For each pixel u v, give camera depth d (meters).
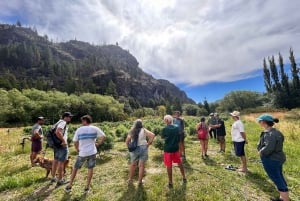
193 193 5.48
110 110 80.25
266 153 4.86
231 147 11.43
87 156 5.71
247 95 86.38
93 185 6.25
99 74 160.25
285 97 65.38
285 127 16.75
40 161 7.26
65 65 157.75
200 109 99.88
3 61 148.62
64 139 6.41
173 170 7.34
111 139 10.20
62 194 5.69
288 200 4.77
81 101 77.94
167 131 5.95
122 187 5.94
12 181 6.66
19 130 29.95
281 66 71.44
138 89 171.75
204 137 9.23
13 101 64.06
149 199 5.20
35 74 140.88
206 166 7.82
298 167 7.62
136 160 6.05
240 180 6.41
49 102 70.00
